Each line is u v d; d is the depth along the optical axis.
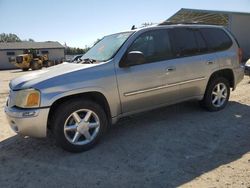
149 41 5.29
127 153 4.49
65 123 4.45
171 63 5.42
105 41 5.78
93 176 3.85
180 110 6.57
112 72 4.77
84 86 4.50
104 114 4.79
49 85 4.30
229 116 6.05
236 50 6.60
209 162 4.05
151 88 5.19
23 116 4.24
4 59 50.12
